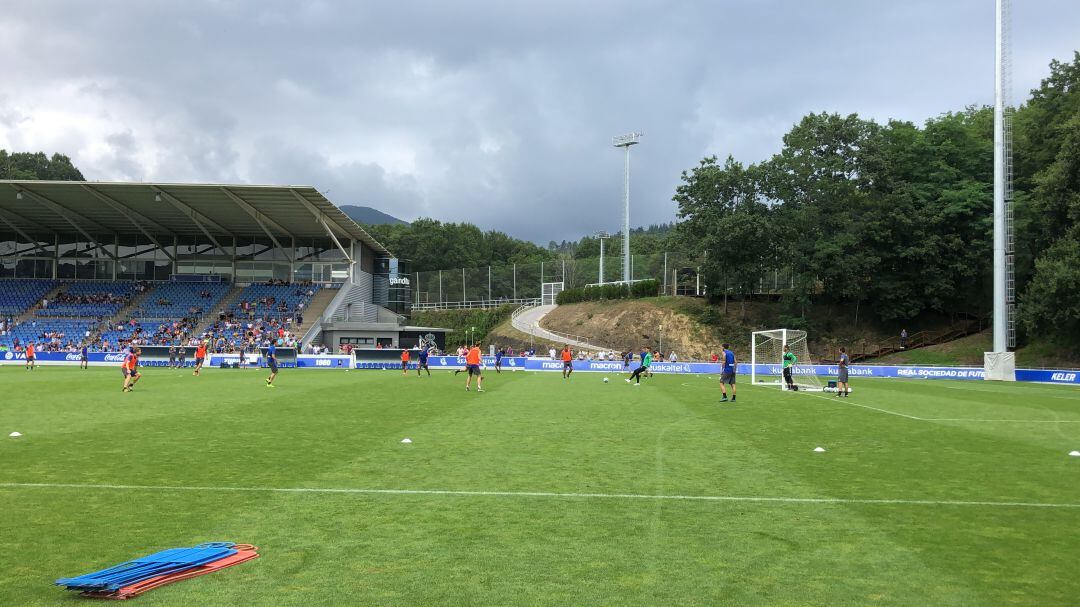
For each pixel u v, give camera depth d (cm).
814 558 659
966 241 5781
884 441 1438
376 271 7631
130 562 598
